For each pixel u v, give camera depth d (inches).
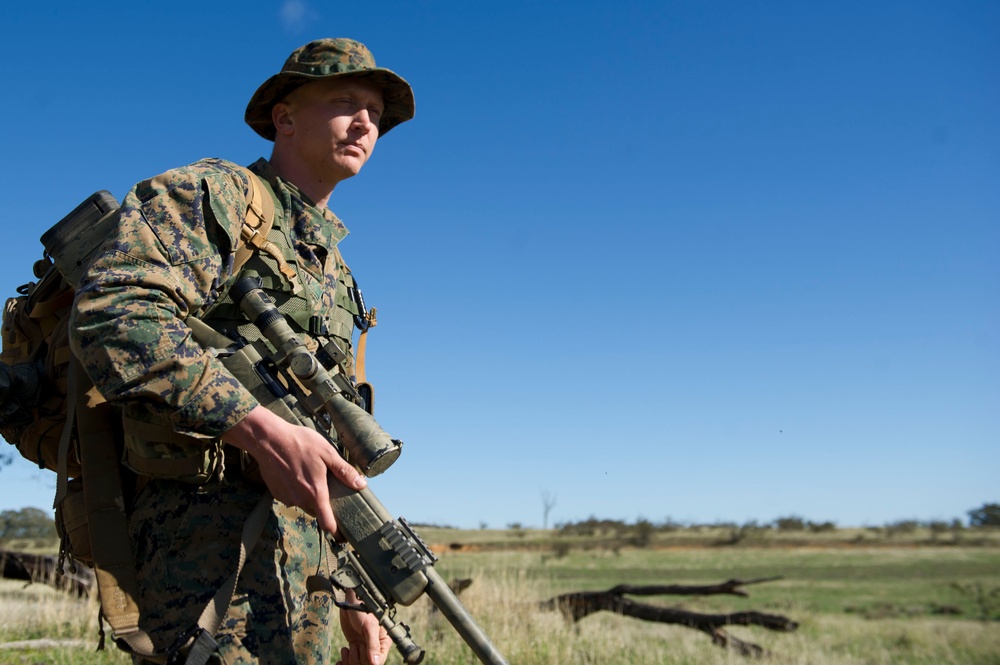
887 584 1201.4
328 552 108.3
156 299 88.4
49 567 421.4
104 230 101.6
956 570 1477.6
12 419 103.1
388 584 93.4
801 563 1791.3
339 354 107.4
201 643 90.0
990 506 2972.4
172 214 93.2
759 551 2490.2
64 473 99.8
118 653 247.0
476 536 2454.5
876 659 446.0
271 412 92.7
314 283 109.7
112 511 98.9
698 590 463.5
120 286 87.5
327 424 103.8
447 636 313.4
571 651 325.7
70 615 313.7
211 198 96.1
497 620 352.5
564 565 1525.6
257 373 99.2
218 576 96.1
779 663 394.6
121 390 86.4
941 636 558.3
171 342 87.5
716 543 2829.7
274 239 105.7
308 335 107.8
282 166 115.6
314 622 104.6
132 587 96.9
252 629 95.6
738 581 467.2
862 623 671.8
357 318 124.0
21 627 297.9
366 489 95.3
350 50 116.0
